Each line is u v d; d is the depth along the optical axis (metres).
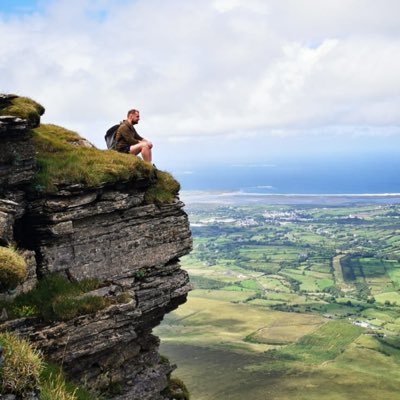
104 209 20.36
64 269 19.44
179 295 22.47
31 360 13.22
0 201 17.58
